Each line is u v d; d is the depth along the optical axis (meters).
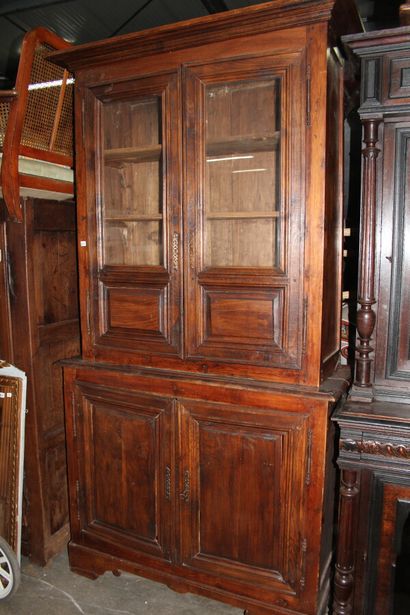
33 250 1.93
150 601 1.89
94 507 1.98
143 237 1.94
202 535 1.75
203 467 1.71
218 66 1.53
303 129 1.45
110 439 1.88
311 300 1.50
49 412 2.07
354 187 2.17
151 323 1.74
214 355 1.66
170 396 1.72
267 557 1.66
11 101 1.70
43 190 1.92
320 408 1.50
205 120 1.60
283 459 1.58
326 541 1.73
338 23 1.47
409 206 1.49
